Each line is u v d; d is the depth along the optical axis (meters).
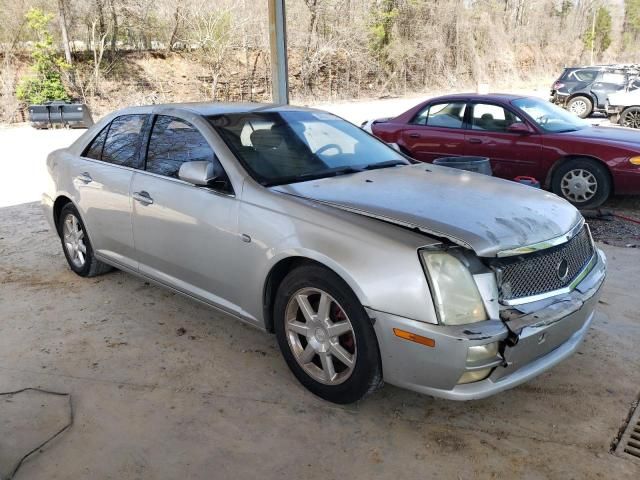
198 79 29.20
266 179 3.42
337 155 3.93
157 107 4.20
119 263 4.43
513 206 3.14
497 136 7.55
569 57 47.78
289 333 3.21
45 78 23.67
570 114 8.09
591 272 3.19
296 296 3.11
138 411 3.06
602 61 54.94
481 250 2.64
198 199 3.56
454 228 2.76
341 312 2.95
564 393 3.20
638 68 17.25
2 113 22.48
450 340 2.52
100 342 3.82
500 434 2.86
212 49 29.14
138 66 28.27
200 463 2.66
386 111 23.08
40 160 12.30
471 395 2.63
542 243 2.83
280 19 7.29
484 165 5.28
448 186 3.47
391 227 2.83
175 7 28.83
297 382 3.32
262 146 3.69
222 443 2.80
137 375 3.41
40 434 2.87
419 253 2.64
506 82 40.34
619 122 15.75
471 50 39.47
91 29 26.53
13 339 3.86
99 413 3.04
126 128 4.38
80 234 4.90
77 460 2.68
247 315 3.45
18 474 2.59
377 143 4.38
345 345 2.98
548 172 7.27
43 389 3.26
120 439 2.83
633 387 3.24
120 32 28.02
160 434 2.87
